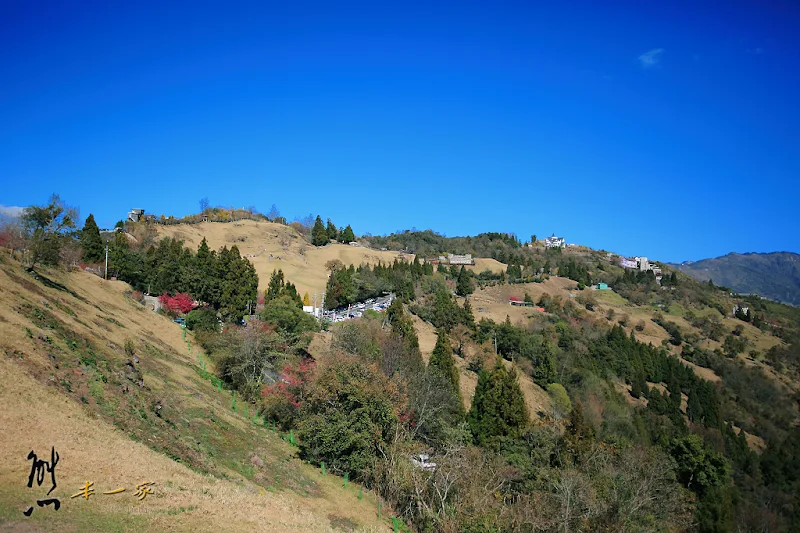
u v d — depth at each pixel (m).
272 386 45.19
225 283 67.19
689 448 51.41
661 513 37.16
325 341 67.38
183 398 36.91
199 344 55.22
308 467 36.72
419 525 32.53
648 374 99.44
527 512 31.84
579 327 113.50
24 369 25.64
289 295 85.50
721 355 118.69
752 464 72.75
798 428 95.81
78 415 24.42
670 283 183.38
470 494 32.22
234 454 32.66
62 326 34.12
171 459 26.12
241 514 22.50
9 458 19.34
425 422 45.47
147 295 70.06
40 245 45.28
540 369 79.44
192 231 154.88
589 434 48.53
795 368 120.50
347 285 105.50
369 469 37.38
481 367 76.50
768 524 57.41
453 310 92.25
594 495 33.62
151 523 19.03
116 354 35.78
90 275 56.16
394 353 58.81
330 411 38.81
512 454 43.50
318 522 25.97
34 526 16.34
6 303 32.28
